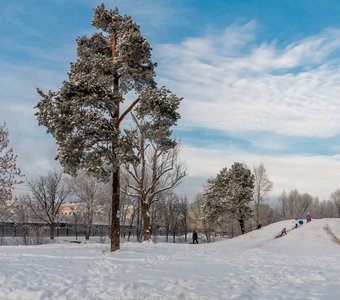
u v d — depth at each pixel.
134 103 24.23
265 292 11.09
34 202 63.28
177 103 23.55
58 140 22.08
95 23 25.70
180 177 40.34
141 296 10.34
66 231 68.06
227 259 21.17
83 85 21.84
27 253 21.39
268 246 39.44
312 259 22.77
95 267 15.79
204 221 69.38
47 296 10.31
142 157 36.78
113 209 23.78
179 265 17.11
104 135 21.67
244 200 61.03
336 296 10.49
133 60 23.88
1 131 32.34
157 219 76.06
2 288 11.17
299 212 109.75
